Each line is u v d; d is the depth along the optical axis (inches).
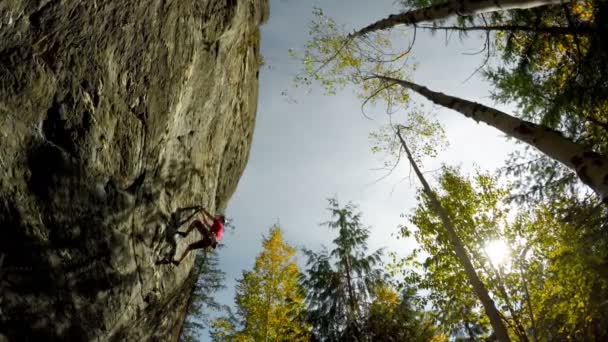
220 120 373.7
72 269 189.8
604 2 224.7
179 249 302.5
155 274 266.2
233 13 328.5
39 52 177.2
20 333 162.4
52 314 176.7
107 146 216.1
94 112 206.1
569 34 257.8
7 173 162.1
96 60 205.9
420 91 303.4
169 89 263.1
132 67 230.8
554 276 406.9
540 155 370.9
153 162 261.6
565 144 146.7
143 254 248.5
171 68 262.1
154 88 249.4
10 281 160.4
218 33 316.5
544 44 288.2
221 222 320.8
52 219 181.3
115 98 220.4
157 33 246.4
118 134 224.8
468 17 306.3
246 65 418.0
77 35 193.9
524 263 424.8
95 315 201.9
